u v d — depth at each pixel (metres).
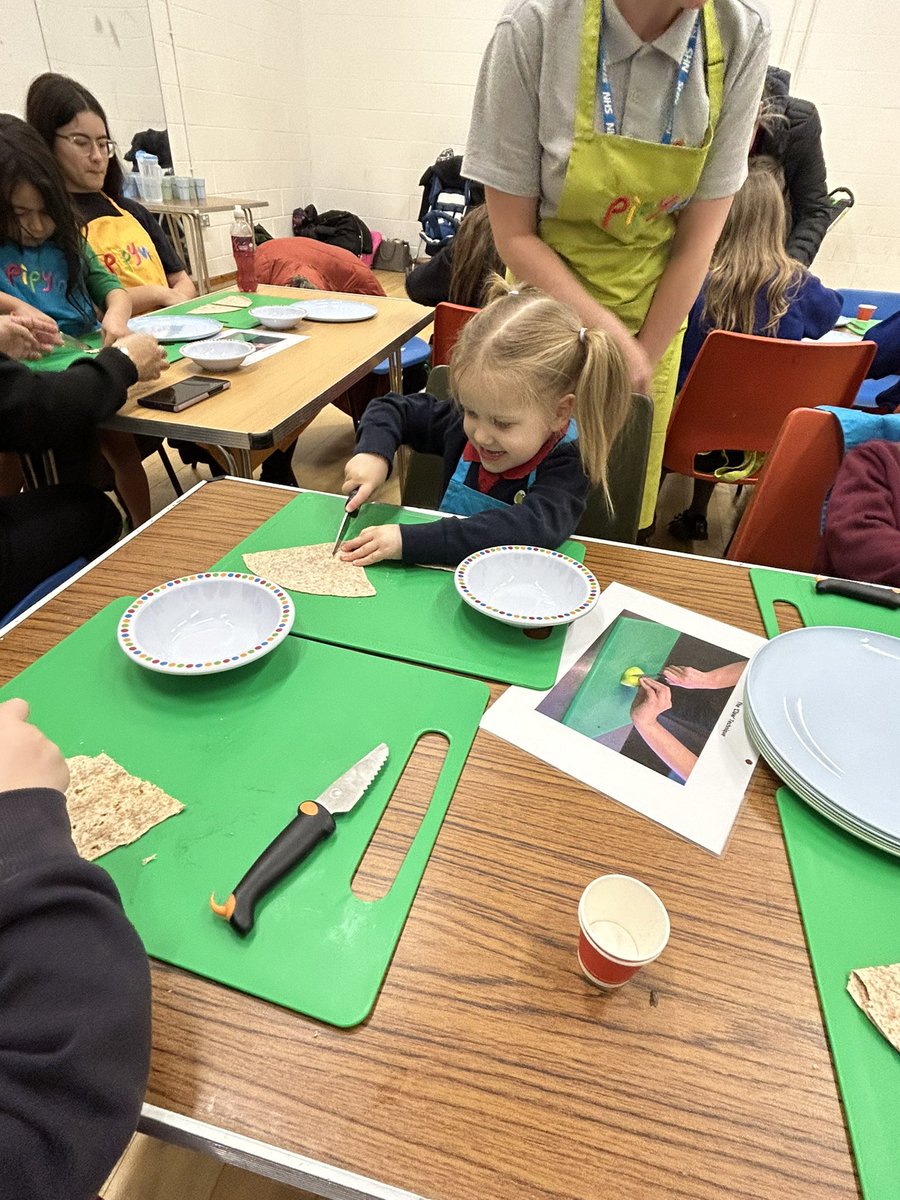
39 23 3.49
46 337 1.64
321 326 2.08
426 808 0.61
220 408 1.45
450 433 1.30
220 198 4.47
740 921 0.53
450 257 2.44
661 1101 0.42
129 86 4.08
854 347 1.79
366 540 0.95
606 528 1.32
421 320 2.19
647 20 1.15
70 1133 0.35
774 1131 0.41
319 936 0.50
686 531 2.60
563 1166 0.39
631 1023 0.46
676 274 1.46
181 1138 0.40
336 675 0.74
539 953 0.50
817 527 1.29
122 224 2.38
